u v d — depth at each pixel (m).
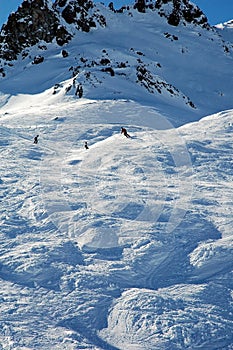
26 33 184.12
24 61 177.75
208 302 18.27
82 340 15.73
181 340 15.90
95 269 20.98
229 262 21.31
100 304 18.12
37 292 18.83
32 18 185.62
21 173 39.47
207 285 19.53
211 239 24.12
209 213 28.53
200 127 64.88
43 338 15.51
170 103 124.25
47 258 21.73
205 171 41.66
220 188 35.62
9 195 32.66
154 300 18.17
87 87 114.00
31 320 16.62
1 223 26.78
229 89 161.50
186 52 191.25
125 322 16.95
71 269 20.83
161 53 184.50
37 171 40.50
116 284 19.75
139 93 119.50
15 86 148.12
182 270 21.05
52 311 17.45
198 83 161.88
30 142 57.06
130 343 15.87
